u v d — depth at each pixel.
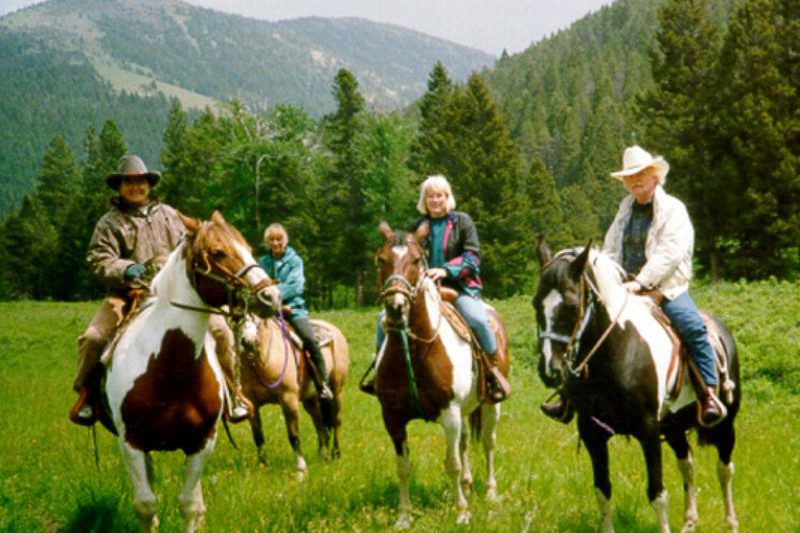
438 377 6.54
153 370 5.50
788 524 6.51
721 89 38.47
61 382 19.28
